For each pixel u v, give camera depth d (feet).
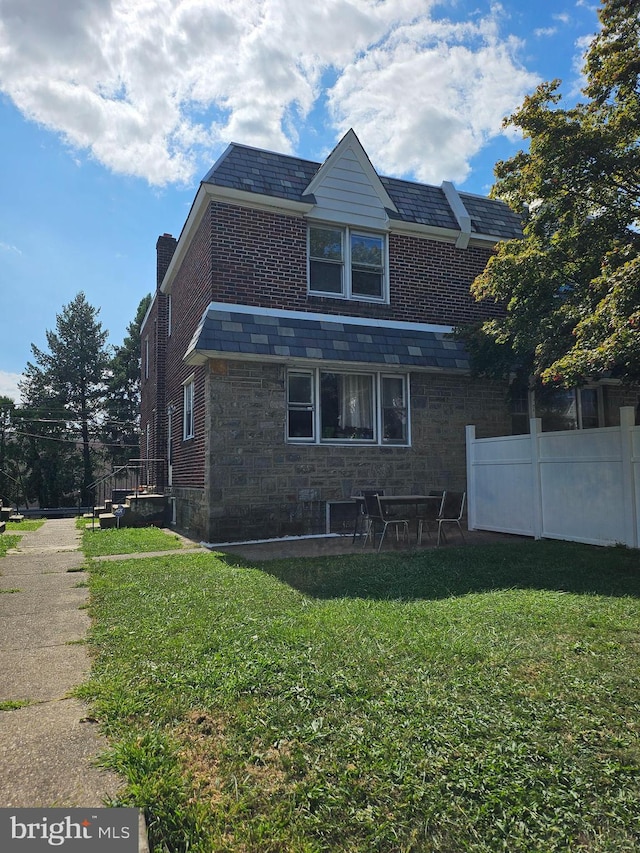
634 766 7.61
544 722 8.81
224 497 29.91
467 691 9.93
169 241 55.01
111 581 19.79
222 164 32.37
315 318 33.40
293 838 6.34
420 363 34.14
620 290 18.45
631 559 22.38
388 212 36.37
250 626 13.74
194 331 36.04
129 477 95.61
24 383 106.22
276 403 31.45
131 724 8.95
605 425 42.24
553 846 6.20
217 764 7.81
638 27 23.30
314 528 31.96
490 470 33.22
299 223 34.09
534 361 29.84
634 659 11.48
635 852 6.10
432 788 7.15
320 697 9.71
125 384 111.24
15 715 9.36
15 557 26.32
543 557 23.34
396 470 34.63
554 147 23.86
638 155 23.27
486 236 39.14
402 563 22.44
